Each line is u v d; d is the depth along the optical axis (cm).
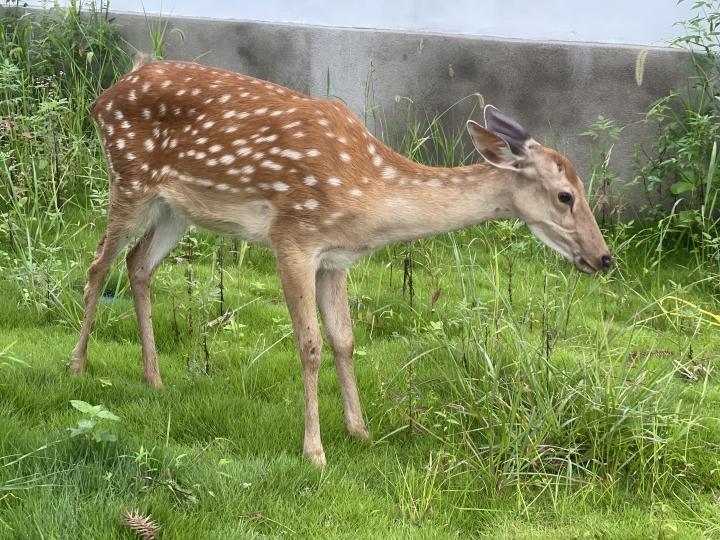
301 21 607
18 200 462
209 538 293
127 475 307
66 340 397
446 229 346
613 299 467
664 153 541
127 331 414
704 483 340
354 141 344
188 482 311
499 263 494
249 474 318
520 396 345
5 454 313
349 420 354
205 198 355
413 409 360
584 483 333
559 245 345
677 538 312
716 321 450
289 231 341
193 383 373
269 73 566
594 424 343
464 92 559
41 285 421
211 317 426
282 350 408
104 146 371
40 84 525
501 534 313
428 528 309
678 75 544
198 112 356
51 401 350
